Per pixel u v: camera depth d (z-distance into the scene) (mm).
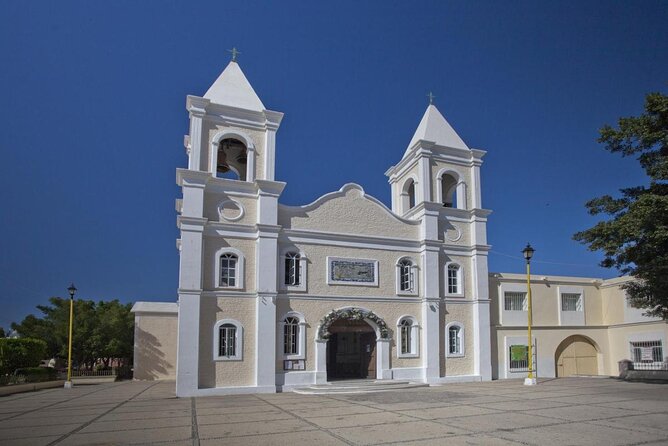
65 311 36812
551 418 12672
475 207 27688
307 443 9844
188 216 20766
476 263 26938
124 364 39562
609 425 11570
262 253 21766
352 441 9977
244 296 21422
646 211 18609
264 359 21047
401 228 25797
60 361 37438
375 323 24016
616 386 22016
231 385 20594
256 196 22516
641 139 20828
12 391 23172
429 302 25141
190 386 19766
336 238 24000
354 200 24891
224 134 22484
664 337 27703
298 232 23141
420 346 24953
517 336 28297
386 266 24984
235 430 11469
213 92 23016
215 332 20703
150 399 18938
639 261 20734
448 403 16172
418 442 9797
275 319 21641
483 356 26156
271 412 14555
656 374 25781
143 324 32812
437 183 27188
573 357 30109
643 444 9492
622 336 30125
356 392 20484
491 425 11664
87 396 20844
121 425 12453
